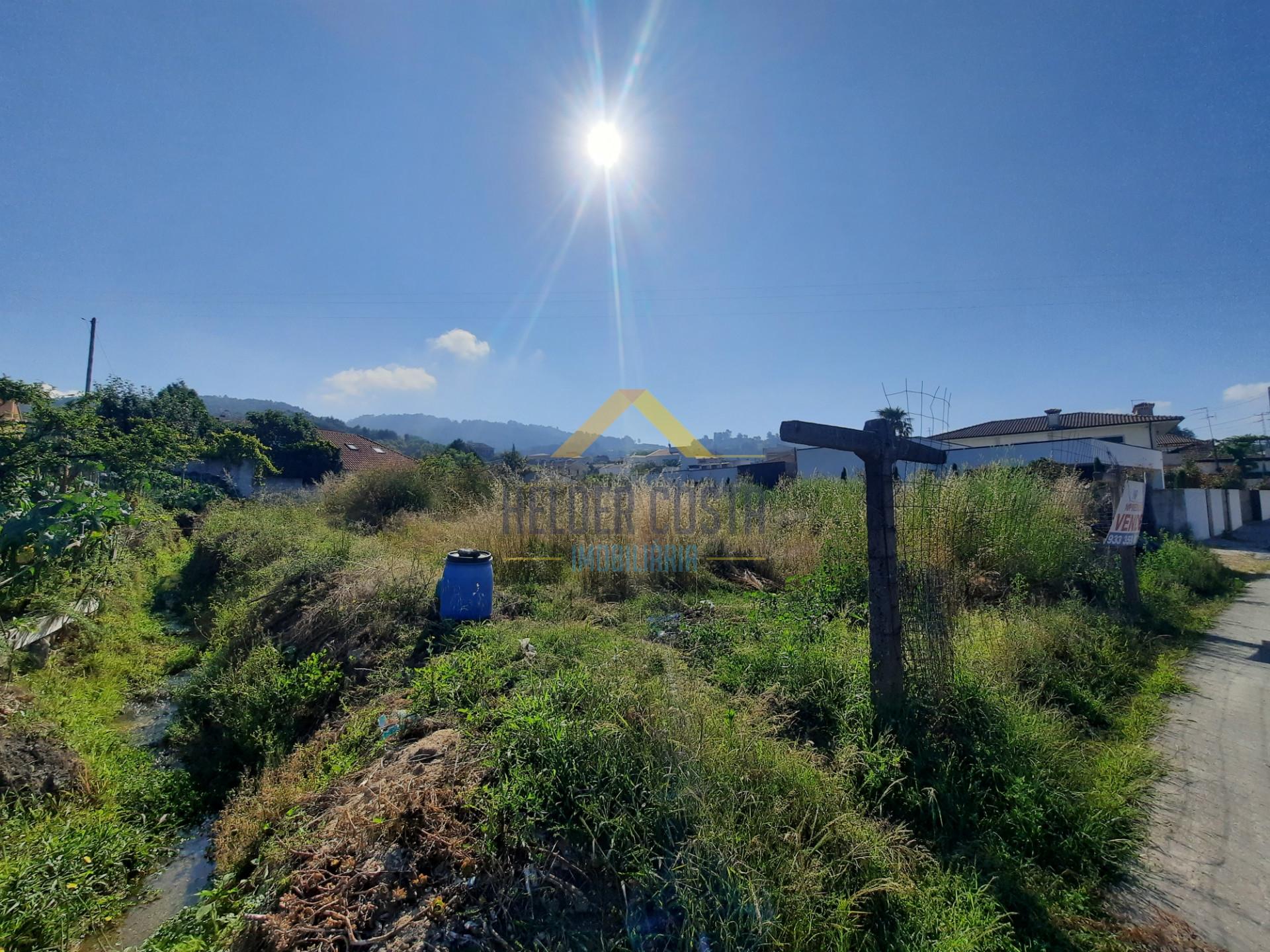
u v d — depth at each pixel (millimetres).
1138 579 7855
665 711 3039
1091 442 15805
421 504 12000
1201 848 2812
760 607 5965
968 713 3561
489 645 4617
